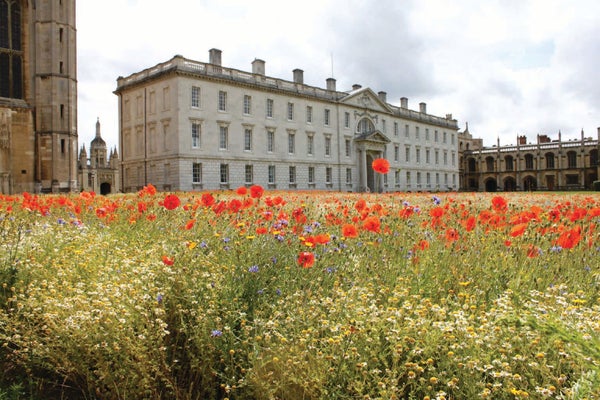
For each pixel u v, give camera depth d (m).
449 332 3.33
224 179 52.28
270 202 8.01
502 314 3.58
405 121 80.94
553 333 3.24
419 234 6.84
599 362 2.81
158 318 4.02
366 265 5.30
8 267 5.19
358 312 3.59
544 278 5.00
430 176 86.94
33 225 8.17
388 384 3.01
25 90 46.53
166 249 5.80
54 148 45.78
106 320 3.74
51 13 45.88
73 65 47.75
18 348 4.67
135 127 53.59
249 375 3.38
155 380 3.82
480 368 2.89
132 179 54.03
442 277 5.06
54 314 3.89
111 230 8.12
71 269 5.09
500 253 5.63
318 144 63.91
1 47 45.56
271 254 5.47
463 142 111.38
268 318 4.23
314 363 3.23
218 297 4.32
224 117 52.16
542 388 2.67
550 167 98.69
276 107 58.22
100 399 3.93
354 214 8.26
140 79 52.28
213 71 51.53
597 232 6.80
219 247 5.66
